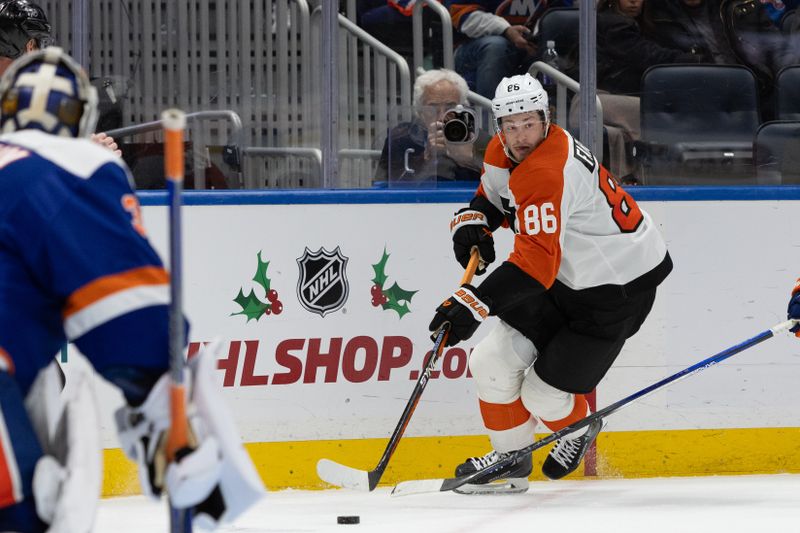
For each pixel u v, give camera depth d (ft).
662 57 49.44
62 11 46.70
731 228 47.52
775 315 47.73
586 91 48.85
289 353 44.98
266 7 47.19
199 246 44.34
